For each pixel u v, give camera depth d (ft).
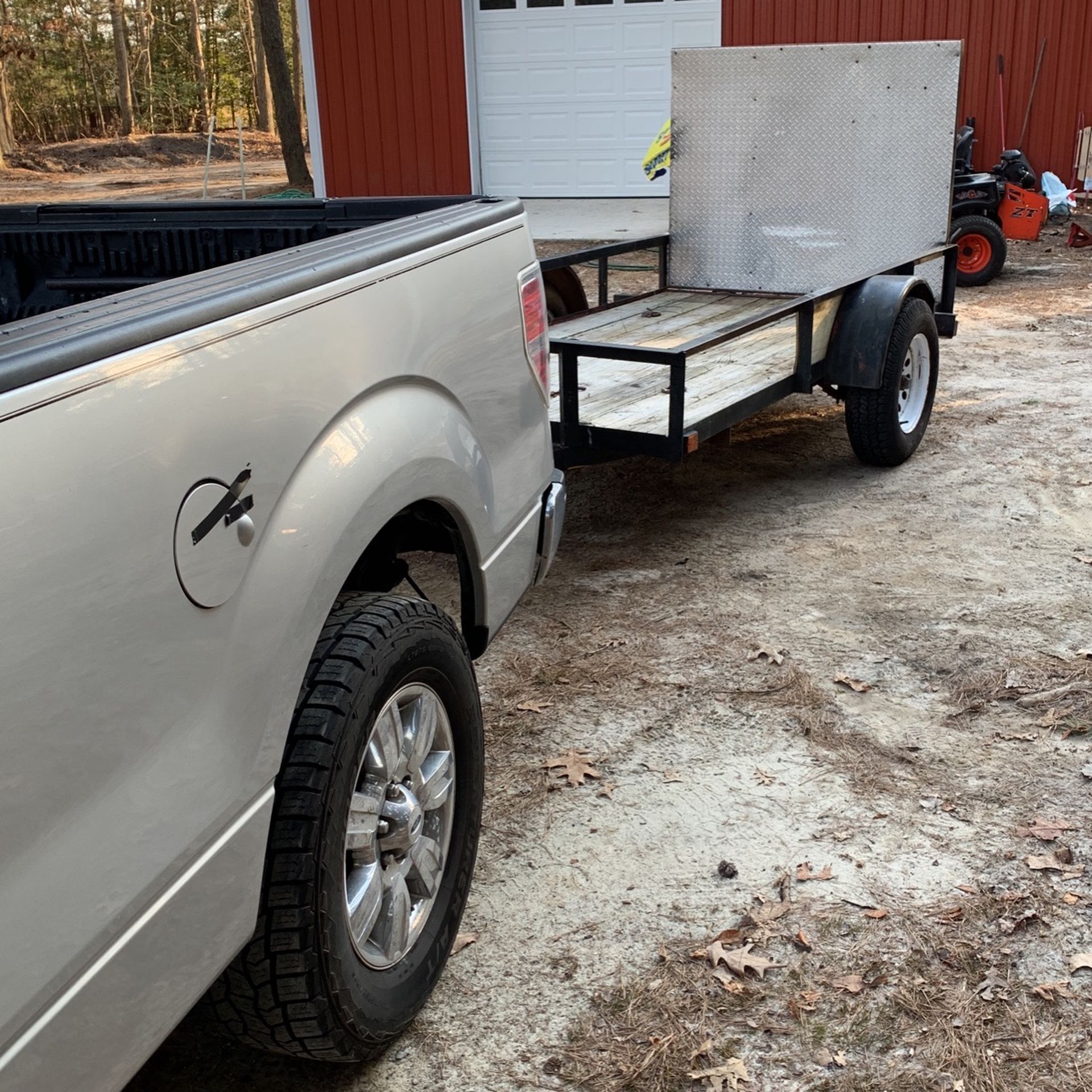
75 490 4.48
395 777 7.16
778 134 21.57
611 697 11.96
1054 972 8.07
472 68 49.19
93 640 4.55
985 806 9.95
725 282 22.90
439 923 7.73
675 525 16.70
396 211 10.36
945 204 20.70
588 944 8.48
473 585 8.52
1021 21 42.86
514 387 8.84
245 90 125.49
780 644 12.94
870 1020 7.72
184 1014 5.32
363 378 6.57
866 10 44.32
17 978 4.25
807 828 9.73
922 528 16.19
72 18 117.91
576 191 50.01
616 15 47.11
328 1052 6.65
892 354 17.58
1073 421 20.81
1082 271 34.71
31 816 4.29
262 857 5.79
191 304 5.38
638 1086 7.26
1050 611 13.51
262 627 5.61
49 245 11.46
